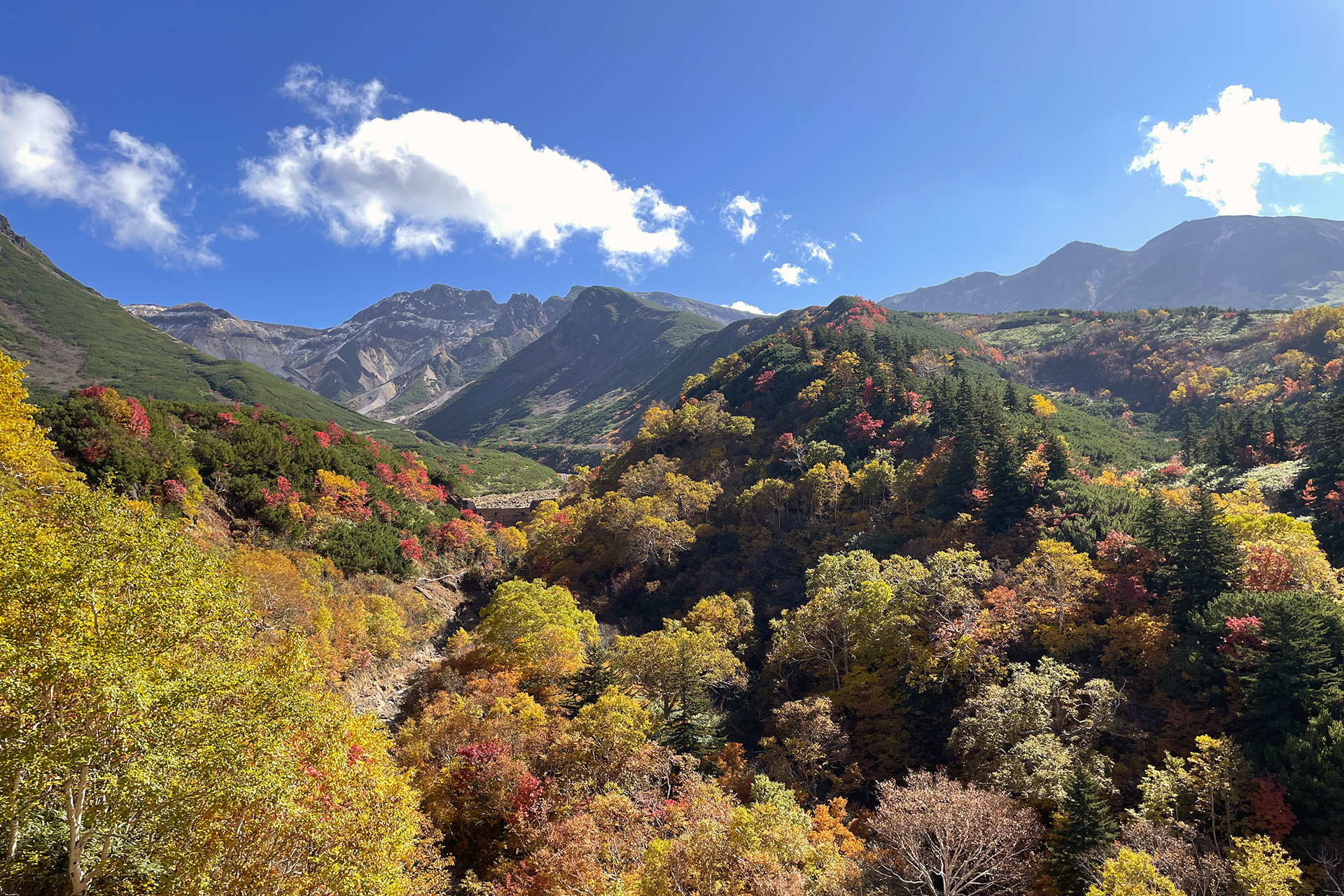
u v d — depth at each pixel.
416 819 30.83
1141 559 60.44
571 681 59.34
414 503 111.81
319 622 55.19
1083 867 32.69
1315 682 40.53
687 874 30.19
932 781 44.06
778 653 67.12
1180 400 180.62
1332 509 68.50
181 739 20.20
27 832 20.94
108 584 20.62
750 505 103.94
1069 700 47.50
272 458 87.94
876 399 120.19
